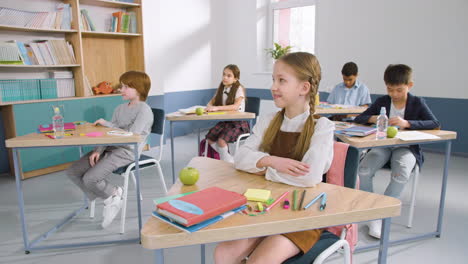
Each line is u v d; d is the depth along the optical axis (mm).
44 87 3625
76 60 3859
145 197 2932
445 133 2105
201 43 5773
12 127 3361
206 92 6043
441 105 4277
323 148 1213
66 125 2262
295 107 1341
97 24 4258
